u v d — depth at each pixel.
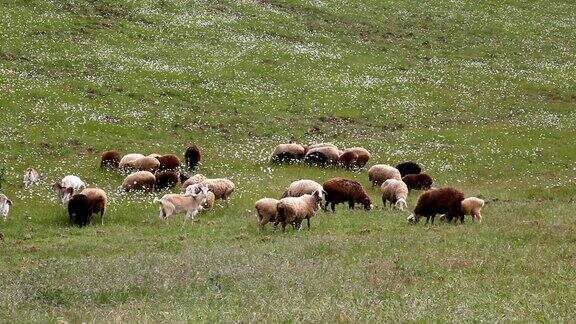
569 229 22.00
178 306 13.30
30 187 28.58
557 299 13.53
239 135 40.38
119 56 49.03
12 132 35.38
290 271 16.50
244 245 20.72
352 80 51.56
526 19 71.38
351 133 42.53
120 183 30.53
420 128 44.38
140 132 38.41
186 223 24.70
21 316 12.88
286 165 35.56
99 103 41.38
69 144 35.31
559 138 43.00
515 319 11.87
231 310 12.65
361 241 20.75
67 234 23.09
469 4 74.62
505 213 26.39
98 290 14.97
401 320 11.80
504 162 38.09
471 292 14.27
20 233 23.02
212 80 47.88
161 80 46.41
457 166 37.12
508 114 48.12
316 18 64.81
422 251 19.12
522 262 17.44
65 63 46.25
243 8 64.12
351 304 12.91
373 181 32.34
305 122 43.62
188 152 33.81
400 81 52.53
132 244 21.48
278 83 49.31
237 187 30.80
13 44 47.25
